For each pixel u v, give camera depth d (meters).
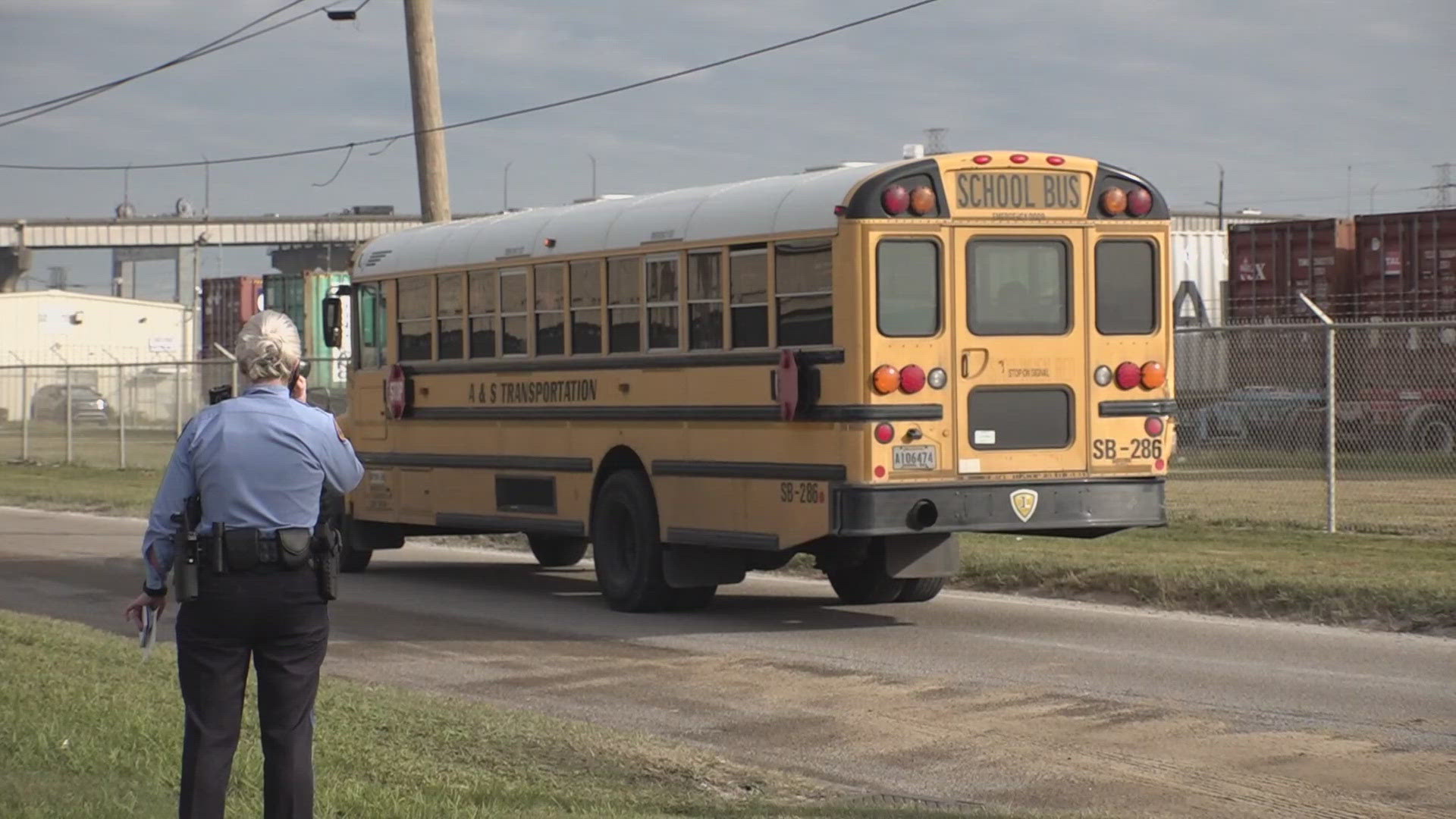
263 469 7.40
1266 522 24.08
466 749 10.74
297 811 7.53
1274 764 10.83
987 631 16.69
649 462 18.28
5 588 21.59
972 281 16.41
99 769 9.83
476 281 20.86
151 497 35.78
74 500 36.38
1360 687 13.34
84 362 105.69
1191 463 35.31
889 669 14.61
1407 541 21.50
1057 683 13.74
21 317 103.69
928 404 16.20
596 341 19.00
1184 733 11.77
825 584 21.19
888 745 11.61
